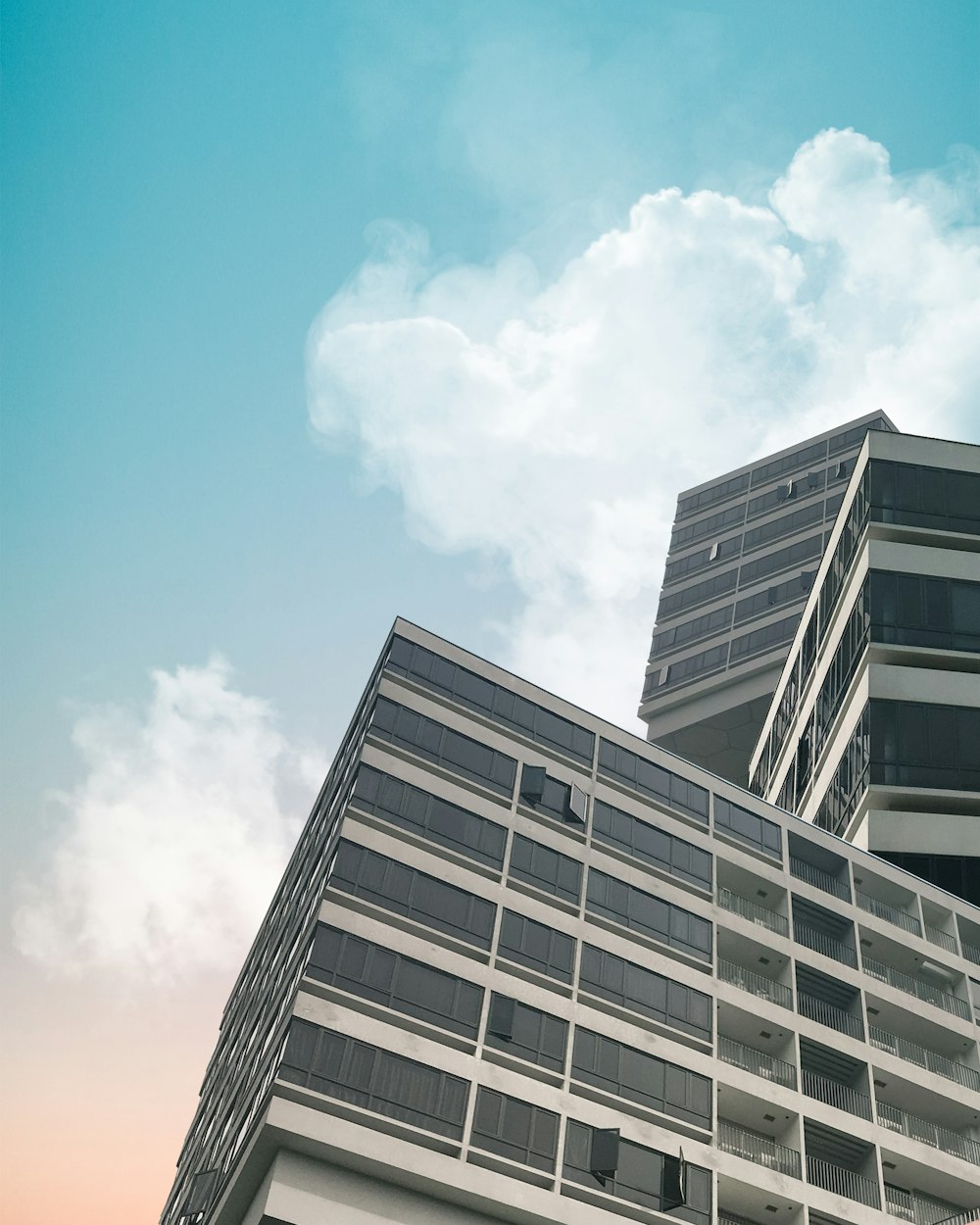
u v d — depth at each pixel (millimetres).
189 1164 54188
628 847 44562
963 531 60812
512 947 38938
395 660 44469
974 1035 46969
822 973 45281
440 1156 33125
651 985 40969
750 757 92188
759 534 100688
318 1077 33156
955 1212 42844
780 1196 38031
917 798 55188
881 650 57844
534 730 45656
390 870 38500
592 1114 36406
